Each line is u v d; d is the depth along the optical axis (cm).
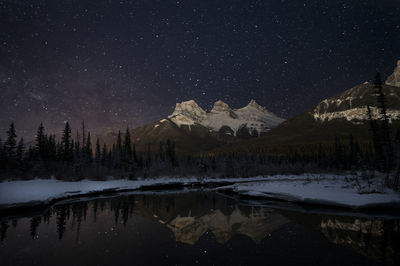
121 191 4122
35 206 2233
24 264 992
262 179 6656
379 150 4862
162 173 7356
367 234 1391
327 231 1464
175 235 1450
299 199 2534
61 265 984
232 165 8281
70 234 1447
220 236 1435
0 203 2044
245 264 998
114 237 1398
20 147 6203
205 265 992
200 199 3130
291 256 1076
